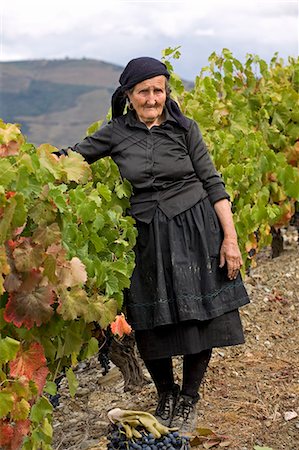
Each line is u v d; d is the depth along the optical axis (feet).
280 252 25.98
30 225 11.53
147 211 13.79
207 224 13.76
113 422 13.00
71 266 11.64
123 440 12.83
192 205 13.73
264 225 22.35
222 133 19.77
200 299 13.58
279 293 21.68
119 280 13.39
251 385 16.52
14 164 11.16
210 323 13.80
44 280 11.27
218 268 13.76
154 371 14.43
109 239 13.66
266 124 23.15
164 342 13.80
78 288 11.91
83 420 16.26
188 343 13.65
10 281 11.09
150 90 13.55
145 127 13.83
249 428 14.71
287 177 22.56
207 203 13.89
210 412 15.39
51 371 12.77
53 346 12.21
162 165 13.71
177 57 19.16
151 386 17.13
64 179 12.87
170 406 14.44
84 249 12.84
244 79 23.16
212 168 13.98
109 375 18.10
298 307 20.84
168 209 13.69
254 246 21.44
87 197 13.30
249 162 20.70
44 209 11.39
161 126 13.84
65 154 13.93
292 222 26.53
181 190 13.82
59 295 11.63
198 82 20.39
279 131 23.34
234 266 13.74
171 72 19.19
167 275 13.62
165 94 13.74
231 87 21.88
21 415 11.14
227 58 21.91
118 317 13.38
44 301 11.26
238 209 20.76
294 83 25.12
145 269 13.84
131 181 13.84
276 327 19.71
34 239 11.29
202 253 13.64
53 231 11.38
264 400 15.80
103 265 13.19
